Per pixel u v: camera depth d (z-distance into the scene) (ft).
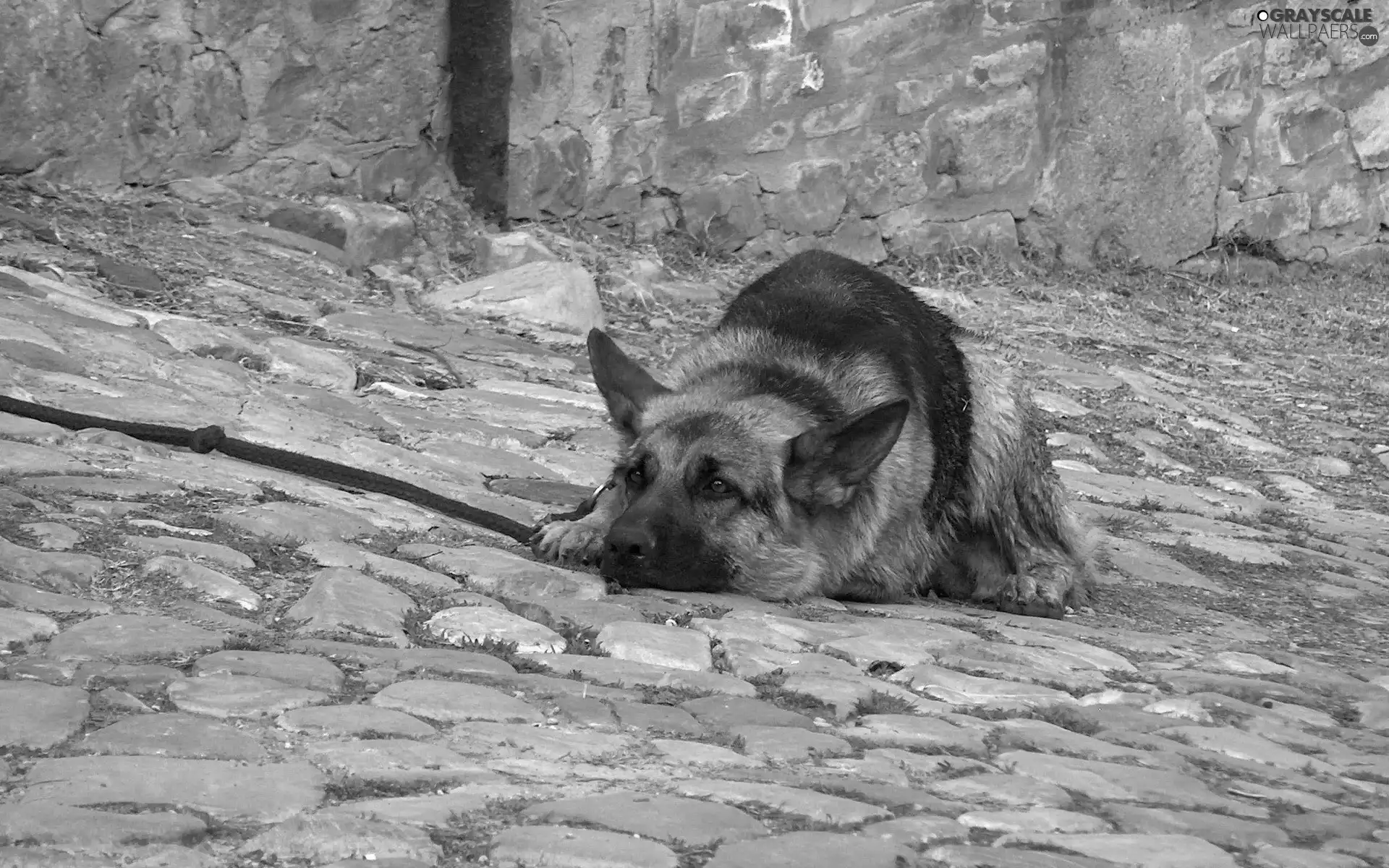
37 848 11.91
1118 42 68.74
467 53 53.31
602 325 48.93
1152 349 59.67
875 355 27.45
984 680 20.42
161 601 18.88
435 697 16.37
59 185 45.68
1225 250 74.64
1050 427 46.68
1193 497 41.24
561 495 29.14
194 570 19.84
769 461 24.52
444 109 54.03
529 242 52.24
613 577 23.54
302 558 21.63
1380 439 52.06
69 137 45.57
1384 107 77.71
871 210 64.39
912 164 64.69
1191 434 49.03
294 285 44.55
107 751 14.07
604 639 19.89
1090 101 68.69
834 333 27.86
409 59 52.34
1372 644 28.58
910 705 18.95
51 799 12.80
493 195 54.75
